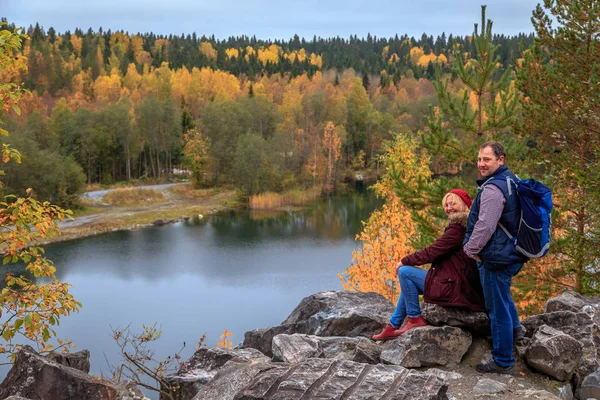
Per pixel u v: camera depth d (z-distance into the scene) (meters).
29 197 8.77
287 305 38.62
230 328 34.41
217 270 47.53
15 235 8.59
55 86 167.75
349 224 66.75
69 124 105.69
